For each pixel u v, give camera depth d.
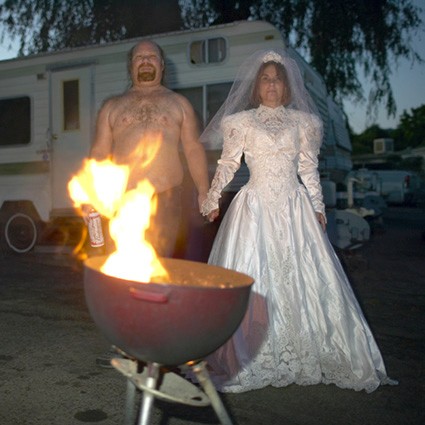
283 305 3.32
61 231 9.06
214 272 2.37
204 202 3.60
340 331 3.30
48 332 4.47
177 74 7.11
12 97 8.41
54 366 3.71
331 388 3.31
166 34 7.17
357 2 12.25
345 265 7.72
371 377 3.27
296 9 12.38
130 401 2.33
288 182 3.45
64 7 12.86
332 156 9.30
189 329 1.89
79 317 4.93
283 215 3.39
